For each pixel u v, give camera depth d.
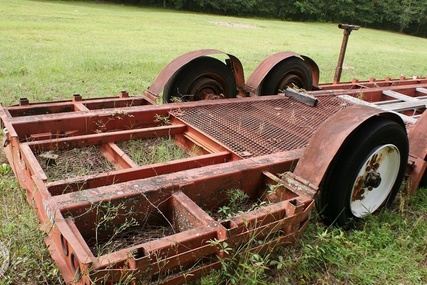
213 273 2.10
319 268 2.49
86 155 3.11
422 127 3.30
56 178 2.75
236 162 2.68
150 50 10.80
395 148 2.88
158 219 2.33
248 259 2.13
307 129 3.52
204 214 2.12
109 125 3.34
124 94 3.94
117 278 1.70
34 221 2.54
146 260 1.74
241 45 14.46
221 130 3.34
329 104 4.27
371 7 44.12
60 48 9.79
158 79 3.96
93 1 32.81
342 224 2.82
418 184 3.30
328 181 2.67
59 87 6.14
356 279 2.42
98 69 7.56
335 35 26.41
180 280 1.97
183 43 13.42
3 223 2.63
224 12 38.12
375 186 2.90
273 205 2.31
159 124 3.61
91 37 12.75
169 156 3.19
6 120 2.97
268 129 3.45
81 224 2.06
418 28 44.34
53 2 27.39
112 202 2.12
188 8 36.53
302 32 25.77
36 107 3.38
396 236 2.85
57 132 3.10
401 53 17.77
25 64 7.36
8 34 11.55
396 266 2.54
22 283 2.21
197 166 2.77
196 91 4.18
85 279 1.68
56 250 2.07
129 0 34.94
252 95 4.52
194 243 1.95
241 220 2.12
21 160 2.69
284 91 4.47
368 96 4.92
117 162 2.88
